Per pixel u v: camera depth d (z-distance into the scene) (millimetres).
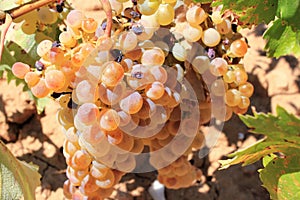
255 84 786
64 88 497
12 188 538
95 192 568
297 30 530
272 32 557
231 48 536
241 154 498
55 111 786
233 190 734
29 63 660
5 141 783
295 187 518
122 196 734
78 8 824
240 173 742
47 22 572
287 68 783
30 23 574
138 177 750
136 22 505
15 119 781
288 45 562
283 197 523
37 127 786
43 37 617
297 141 479
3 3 591
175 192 745
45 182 750
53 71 474
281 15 528
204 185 745
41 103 702
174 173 615
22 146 778
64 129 548
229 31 550
